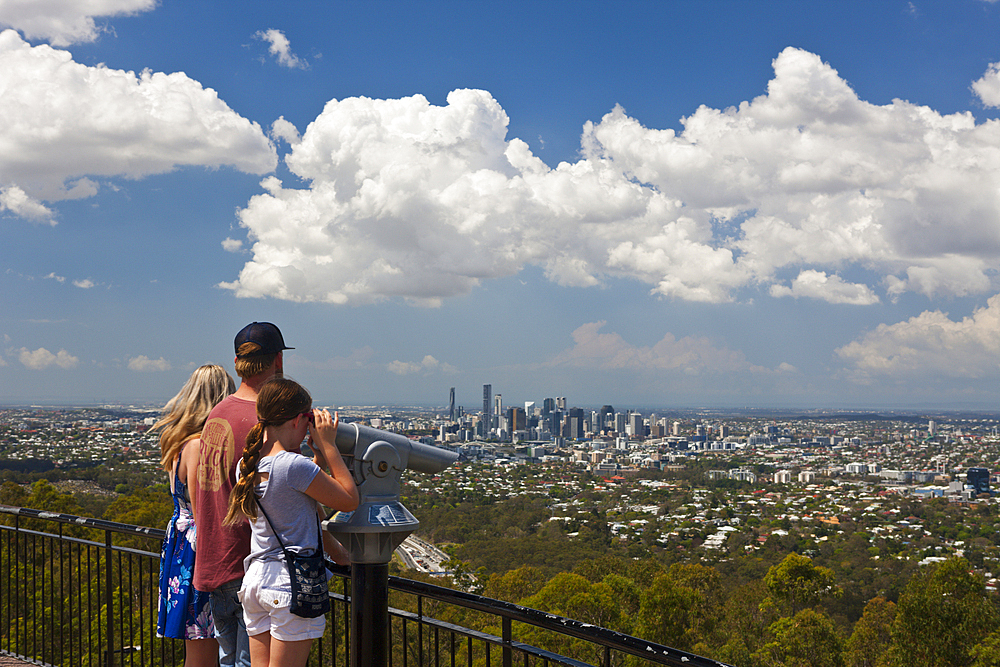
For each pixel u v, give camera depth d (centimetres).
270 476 228
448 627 259
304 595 225
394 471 244
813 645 2822
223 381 291
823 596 3178
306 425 238
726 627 3172
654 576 3522
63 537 462
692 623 3134
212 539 252
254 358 258
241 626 257
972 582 2478
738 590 3366
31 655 512
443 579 3531
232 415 252
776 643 2866
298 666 227
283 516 229
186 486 277
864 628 2848
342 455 246
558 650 1436
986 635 2406
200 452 259
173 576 276
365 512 235
